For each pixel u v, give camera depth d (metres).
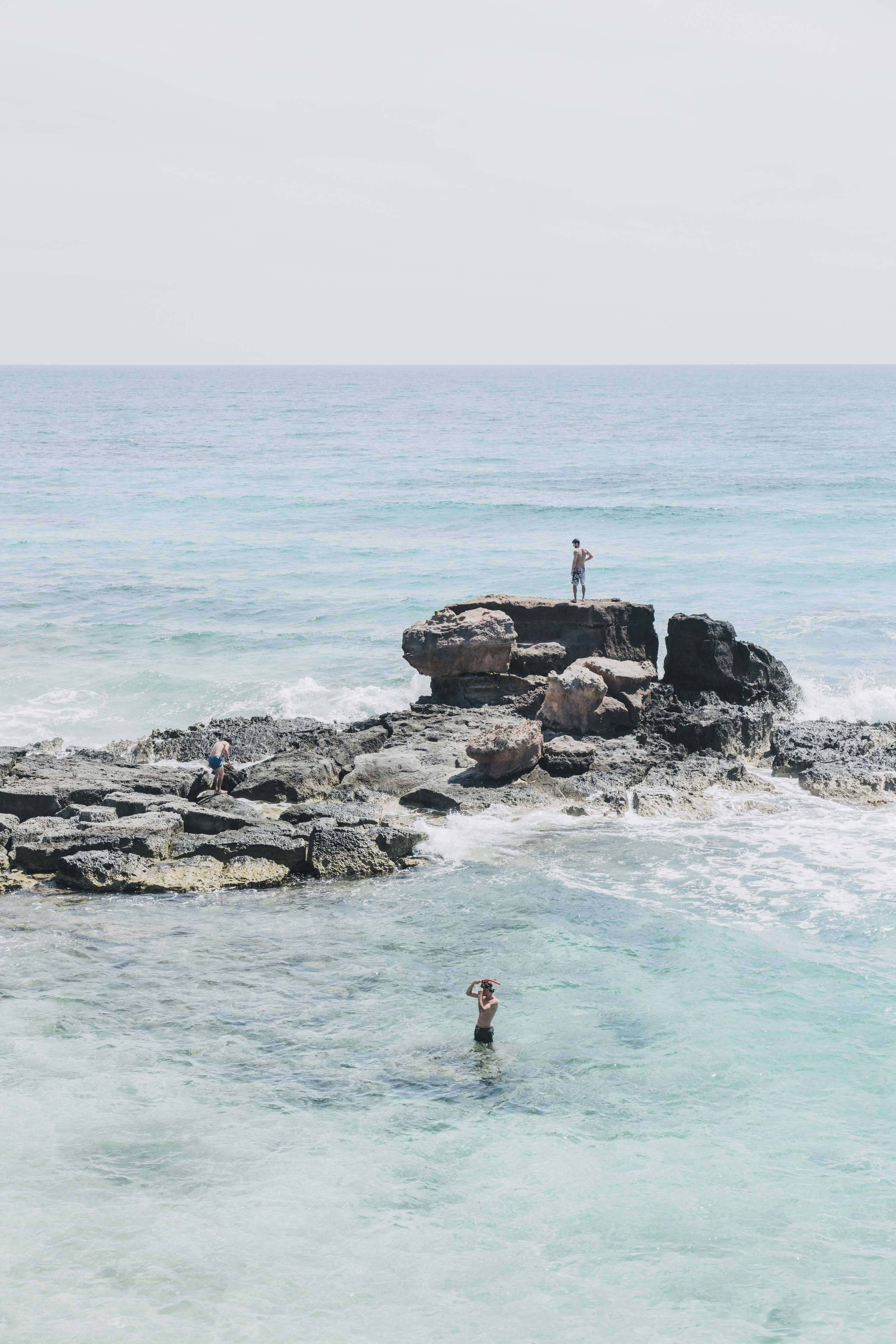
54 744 28.58
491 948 18.06
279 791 24.59
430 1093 14.13
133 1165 12.73
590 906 19.62
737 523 69.12
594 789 24.86
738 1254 11.34
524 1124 13.50
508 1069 14.66
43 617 45.44
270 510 76.31
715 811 24.22
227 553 60.00
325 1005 16.30
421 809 24.58
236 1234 11.62
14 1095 14.01
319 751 26.77
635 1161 12.80
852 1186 12.31
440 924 18.95
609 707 28.67
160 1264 11.19
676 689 30.97
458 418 183.25
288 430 157.12
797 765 26.67
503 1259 11.30
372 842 21.47
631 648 32.00
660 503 79.00
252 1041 15.33
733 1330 10.38
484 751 25.05
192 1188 12.34
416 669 30.88
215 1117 13.62
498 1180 12.49
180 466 105.56
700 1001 16.30
